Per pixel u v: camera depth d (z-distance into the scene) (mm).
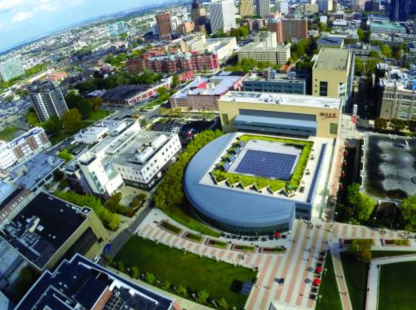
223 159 186125
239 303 119062
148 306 95000
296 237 142250
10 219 162250
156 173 197375
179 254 144000
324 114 186625
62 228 144250
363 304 111812
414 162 162875
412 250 127750
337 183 170625
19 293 135875
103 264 146625
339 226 144125
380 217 143750
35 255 136500
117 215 169625
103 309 96188
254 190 159250
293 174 164375
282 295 119375
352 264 126250
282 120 199500
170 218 166375
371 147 179250
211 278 130375
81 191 199250
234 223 145250
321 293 117750
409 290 113438
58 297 103375
